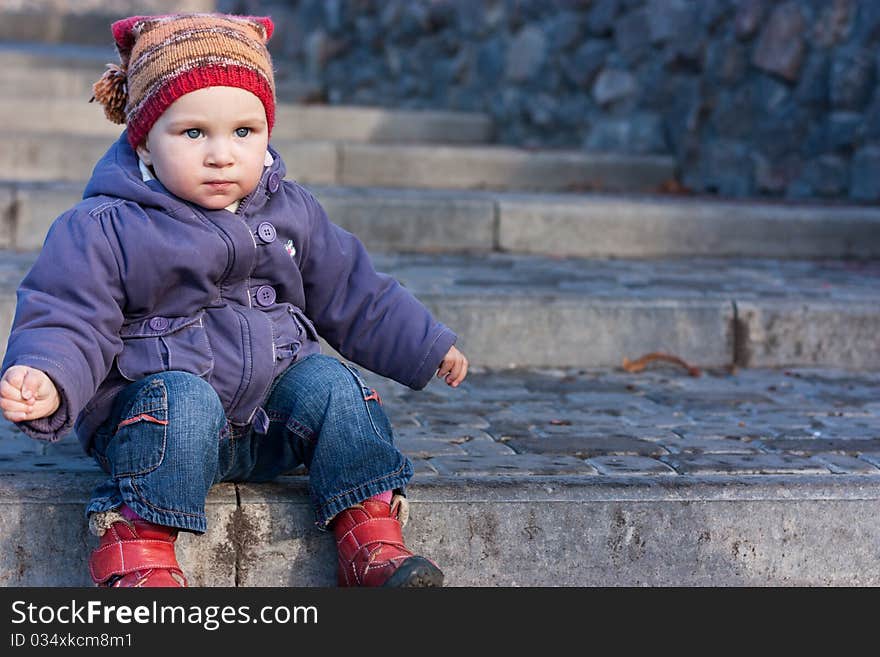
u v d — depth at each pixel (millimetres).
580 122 15742
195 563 4844
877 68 11797
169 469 4391
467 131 17125
